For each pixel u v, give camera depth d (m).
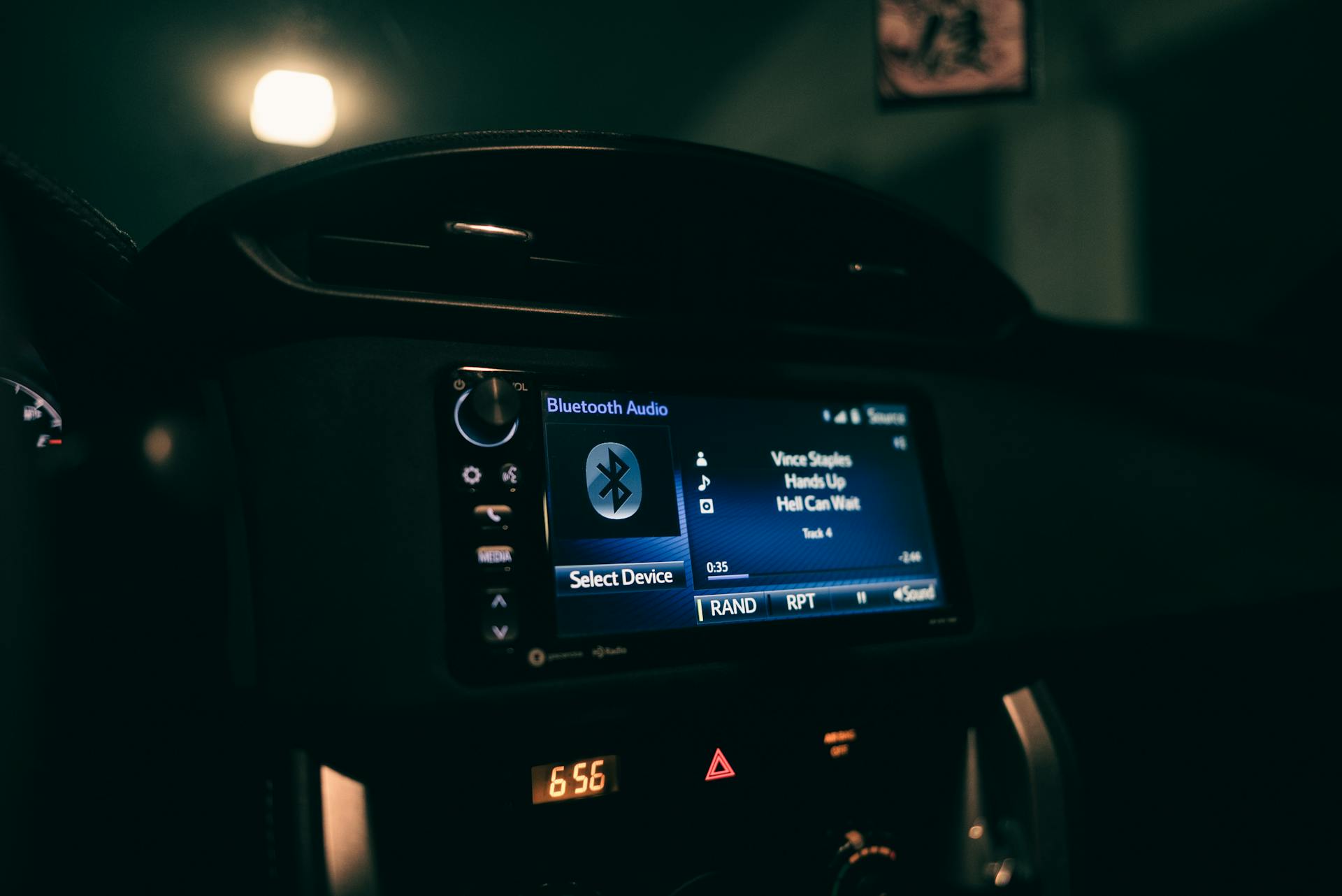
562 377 0.53
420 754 0.46
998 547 0.65
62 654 0.47
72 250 0.48
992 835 0.63
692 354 0.58
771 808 0.56
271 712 0.43
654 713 0.51
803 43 1.67
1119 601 0.68
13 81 1.07
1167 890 0.71
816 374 0.62
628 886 0.52
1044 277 1.81
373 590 0.45
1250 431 0.83
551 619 0.48
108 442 0.49
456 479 0.48
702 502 0.55
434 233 0.52
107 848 0.47
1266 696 0.77
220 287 0.48
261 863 0.45
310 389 0.47
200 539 0.46
